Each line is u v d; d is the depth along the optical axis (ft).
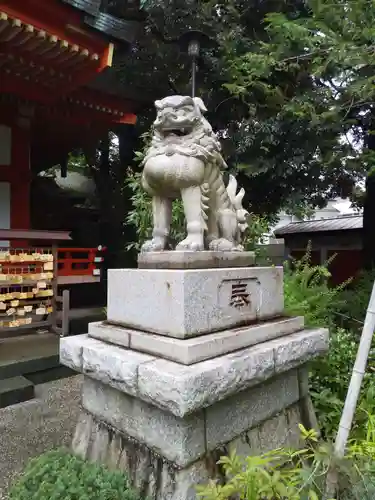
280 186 23.30
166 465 6.18
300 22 14.16
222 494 5.38
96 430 7.60
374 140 23.59
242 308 7.62
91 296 29.40
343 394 10.15
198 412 6.11
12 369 12.62
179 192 7.94
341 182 25.70
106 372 6.80
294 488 5.55
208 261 7.41
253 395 7.23
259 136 19.81
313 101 16.85
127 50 18.97
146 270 7.14
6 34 15.69
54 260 16.80
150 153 7.66
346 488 6.03
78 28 16.29
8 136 22.85
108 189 38.52
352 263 33.86
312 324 12.04
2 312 15.79
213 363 6.09
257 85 17.29
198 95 22.00
